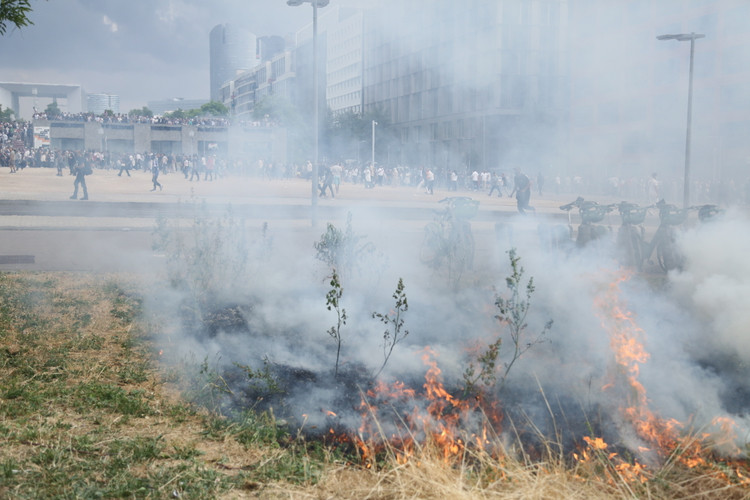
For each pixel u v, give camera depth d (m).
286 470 3.53
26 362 5.50
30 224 17.64
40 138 76.88
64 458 3.55
